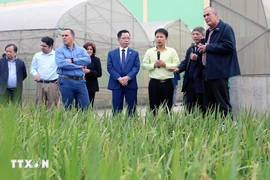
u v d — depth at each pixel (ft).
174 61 15.83
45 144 4.71
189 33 50.34
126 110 8.92
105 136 5.40
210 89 12.84
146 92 44.01
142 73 43.62
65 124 6.15
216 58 12.28
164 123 6.93
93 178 2.24
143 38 43.29
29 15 35.99
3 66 18.83
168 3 56.39
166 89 15.51
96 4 37.37
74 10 35.17
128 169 3.03
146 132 5.93
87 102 15.15
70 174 2.90
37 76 17.54
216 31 12.47
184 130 6.86
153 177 2.73
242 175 4.09
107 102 35.83
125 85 15.89
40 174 3.01
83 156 3.64
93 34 37.11
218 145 5.05
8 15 37.65
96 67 19.02
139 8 58.29
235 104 18.48
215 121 7.50
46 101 17.70
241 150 4.82
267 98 17.99
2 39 35.06
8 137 1.56
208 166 3.58
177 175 2.05
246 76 18.62
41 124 7.04
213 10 12.44
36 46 33.50
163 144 4.94
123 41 16.20
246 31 20.22
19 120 6.91
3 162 1.42
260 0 19.72
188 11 55.21
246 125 6.68
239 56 20.27
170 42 48.19
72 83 14.80
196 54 14.21
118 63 16.19
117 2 39.68
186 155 4.11
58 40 33.04
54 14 34.45
